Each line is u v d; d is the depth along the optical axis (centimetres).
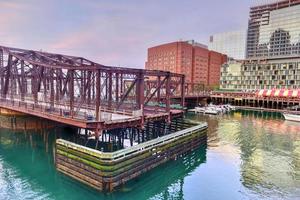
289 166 2836
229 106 8731
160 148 2619
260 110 8544
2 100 3981
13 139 3897
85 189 2139
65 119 2581
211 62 16538
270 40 18488
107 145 3017
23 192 2170
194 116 6925
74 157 2230
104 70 2619
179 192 2220
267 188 2250
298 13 16712
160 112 3419
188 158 3152
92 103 3694
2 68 4253
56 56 4166
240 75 12644
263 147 3672
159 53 15488
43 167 2769
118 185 2091
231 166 2842
